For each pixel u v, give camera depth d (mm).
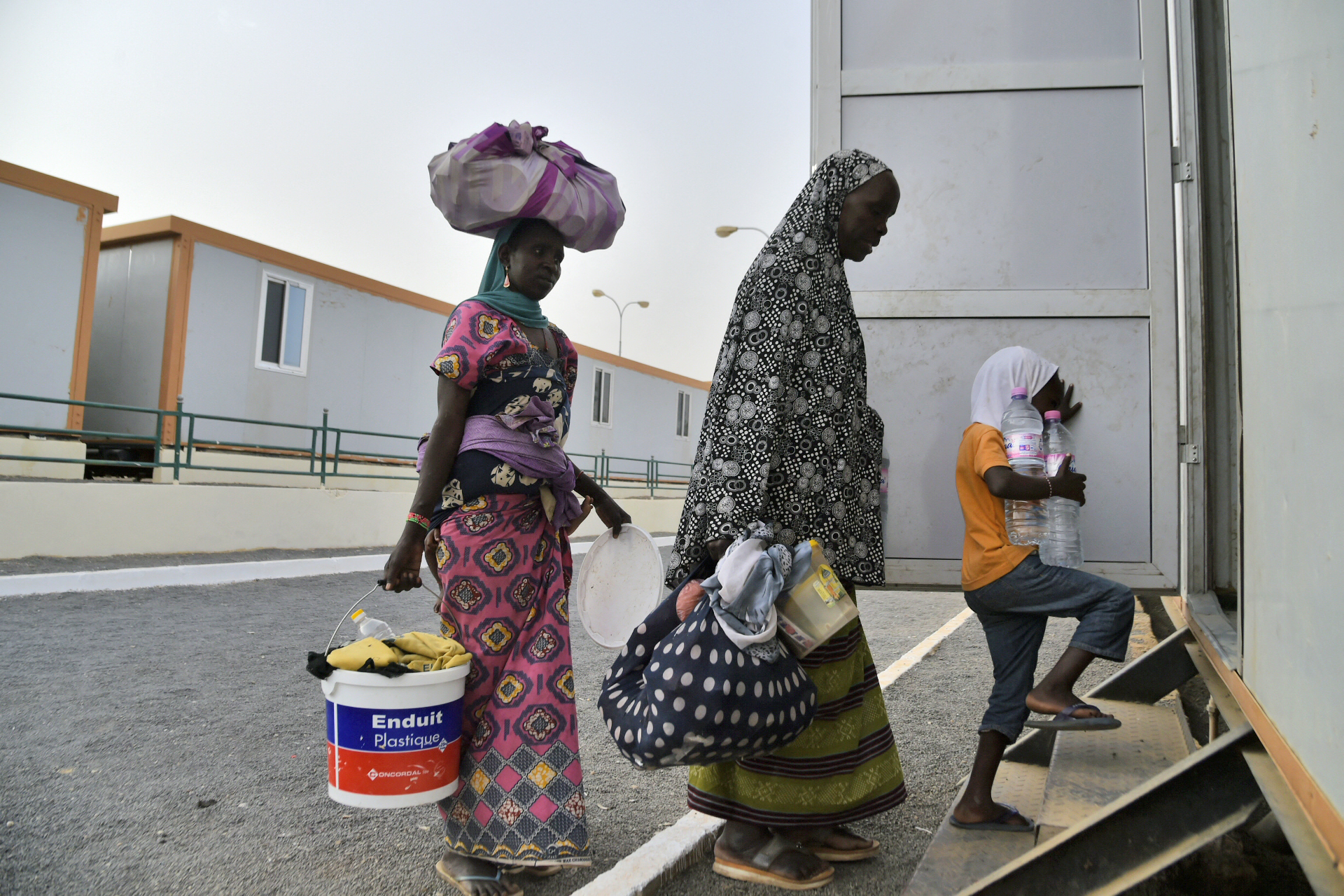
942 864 2295
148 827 2768
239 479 13977
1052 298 3330
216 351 13781
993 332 3365
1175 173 3338
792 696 2029
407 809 2984
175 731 3861
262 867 2480
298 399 14906
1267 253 1441
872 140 3477
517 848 2182
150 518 10414
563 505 2422
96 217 12836
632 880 2277
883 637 6875
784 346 2225
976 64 3447
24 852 2557
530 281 2457
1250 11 1544
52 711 4125
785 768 2309
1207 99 3271
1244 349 1648
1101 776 2568
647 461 21922
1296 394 1270
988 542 2631
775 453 2189
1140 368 3283
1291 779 1311
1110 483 3266
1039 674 5168
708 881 2398
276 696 4539
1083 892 1756
